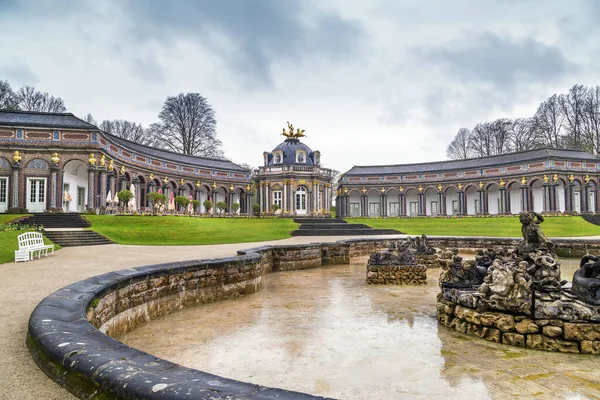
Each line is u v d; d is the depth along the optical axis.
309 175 55.00
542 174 51.34
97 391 2.72
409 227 41.91
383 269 12.84
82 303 5.03
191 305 9.37
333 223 42.94
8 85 56.22
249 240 27.50
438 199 64.19
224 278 10.28
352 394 4.56
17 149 34.84
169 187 52.19
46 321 4.07
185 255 16.06
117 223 30.30
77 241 21.75
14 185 34.59
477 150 77.06
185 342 6.66
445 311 7.66
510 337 6.42
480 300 6.87
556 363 5.59
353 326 7.64
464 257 21.86
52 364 3.31
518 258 7.72
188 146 66.62
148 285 8.05
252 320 8.13
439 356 5.89
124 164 42.53
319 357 5.87
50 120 37.12
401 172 64.75
